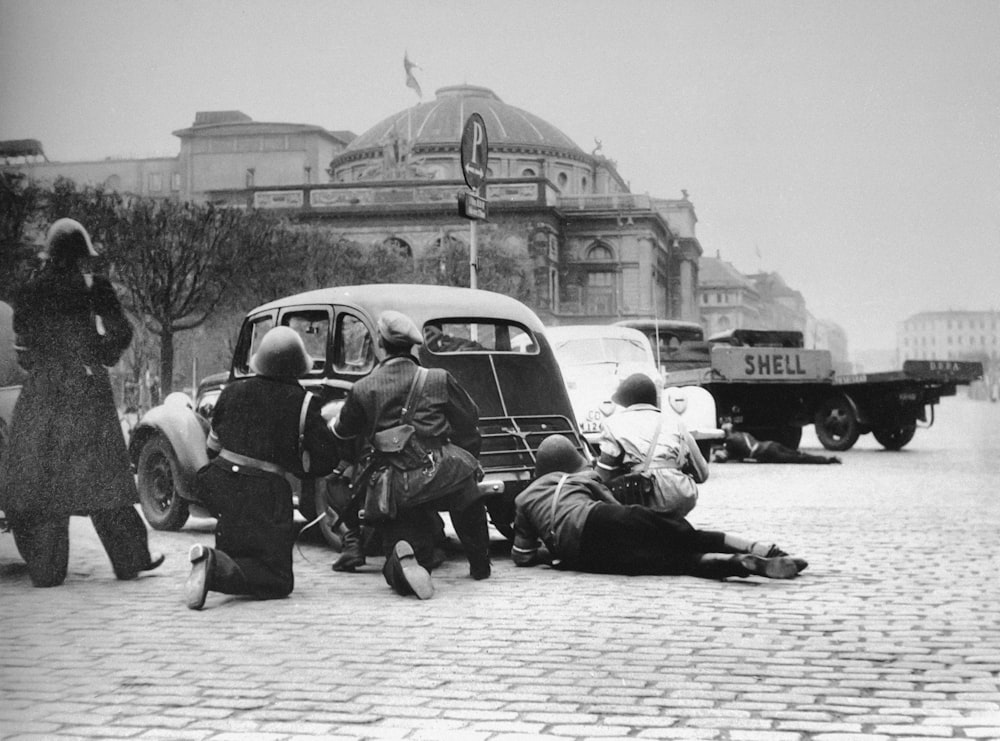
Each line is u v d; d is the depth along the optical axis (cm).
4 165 1022
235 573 627
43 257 689
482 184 1369
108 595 653
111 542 695
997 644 521
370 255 3903
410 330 688
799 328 1867
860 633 545
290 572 650
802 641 529
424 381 686
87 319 681
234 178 3052
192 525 992
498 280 4850
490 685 453
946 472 1517
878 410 1922
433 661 493
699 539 719
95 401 682
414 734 389
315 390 854
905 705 423
